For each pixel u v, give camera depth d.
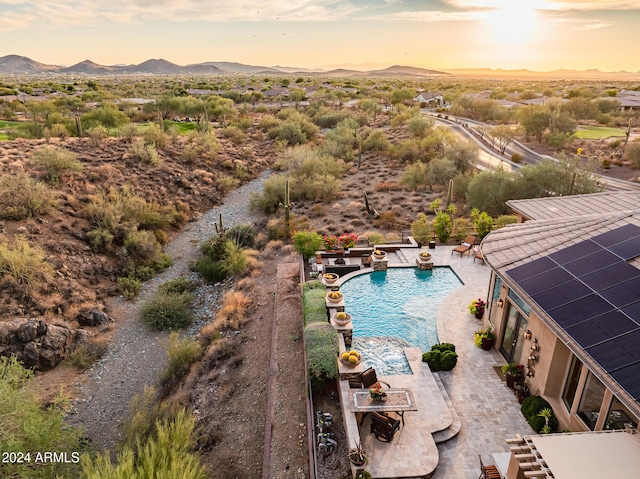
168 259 28.42
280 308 19.16
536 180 31.42
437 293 19.12
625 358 8.43
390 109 92.62
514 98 113.88
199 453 12.94
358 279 20.50
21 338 18.34
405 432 11.02
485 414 11.85
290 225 30.91
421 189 39.31
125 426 14.32
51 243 25.34
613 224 13.55
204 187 40.56
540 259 12.83
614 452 7.74
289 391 13.95
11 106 74.62
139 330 21.48
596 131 70.12
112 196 32.06
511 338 13.79
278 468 11.27
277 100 111.38
